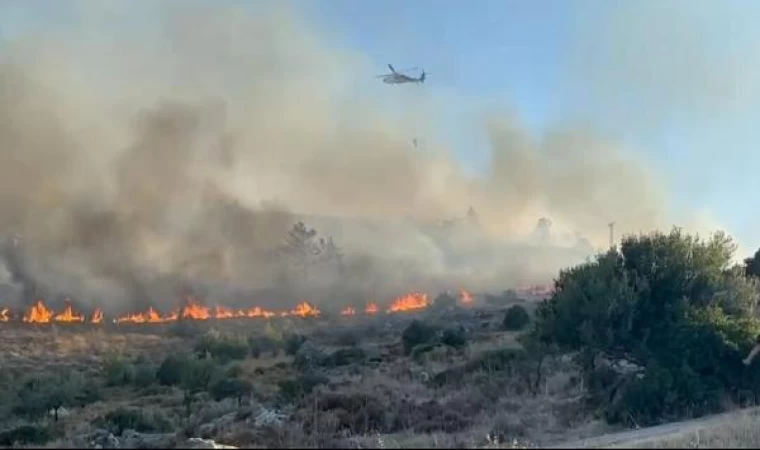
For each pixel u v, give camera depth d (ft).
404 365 126.31
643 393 81.05
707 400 85.15
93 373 173.68
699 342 91.86
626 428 74.38
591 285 102.06
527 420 76.74
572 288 104.47
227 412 95.14
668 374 84.02
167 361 144.25
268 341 190.60
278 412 87.04
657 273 102.53
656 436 60.08
